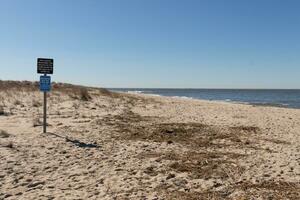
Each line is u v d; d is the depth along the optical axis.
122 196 7.80
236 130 18.48
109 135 15.58
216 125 20.33
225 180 9.16
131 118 22.20
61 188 8.30
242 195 7.94
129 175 9.47
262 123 22.30
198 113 28.23
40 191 8.07
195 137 15.95
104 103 32.38
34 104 26.81
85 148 12.62
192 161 11.18
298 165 10.77
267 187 8.54
